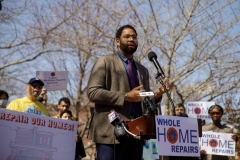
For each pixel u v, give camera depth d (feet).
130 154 15.85
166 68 55.21
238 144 43.88
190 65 55.26
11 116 16.14
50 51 60.90
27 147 16.31
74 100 62.13
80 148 26.30
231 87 54.34
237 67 54.85
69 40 57.36
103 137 15.16
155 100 15.80
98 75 15.38
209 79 55.77
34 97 21.13
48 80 32.94
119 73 15.62
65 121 17.25
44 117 16.81
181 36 55.11
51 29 58.59
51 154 16.79
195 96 58.03
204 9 54.29
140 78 16.10
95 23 57.72
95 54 57.36
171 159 24.80
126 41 15.85
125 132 14.17
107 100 14.85
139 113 15.62
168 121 14.62
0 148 15.81
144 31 55.57
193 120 15.25
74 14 57.82
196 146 15.12
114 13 57.11
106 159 15.11
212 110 30.81
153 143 30.12
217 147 29.66
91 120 15.83
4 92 25.81
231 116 50.14
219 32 54.85
